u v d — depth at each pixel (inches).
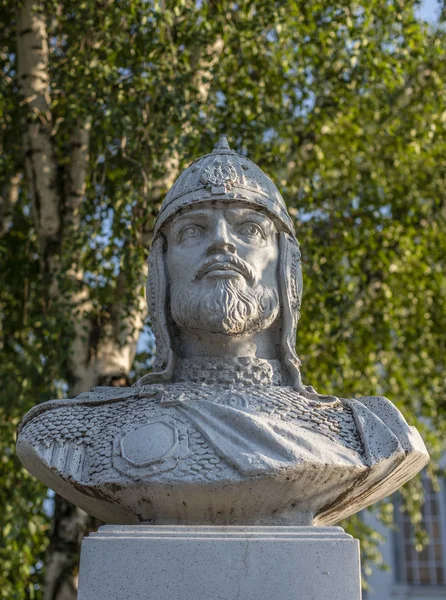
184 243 125.5
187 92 237.0
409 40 289.4
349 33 276.4
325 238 301.0
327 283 291.9
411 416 328.2
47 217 248.1
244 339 123.0
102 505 113.8
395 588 520.7
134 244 235.3
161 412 115.3
